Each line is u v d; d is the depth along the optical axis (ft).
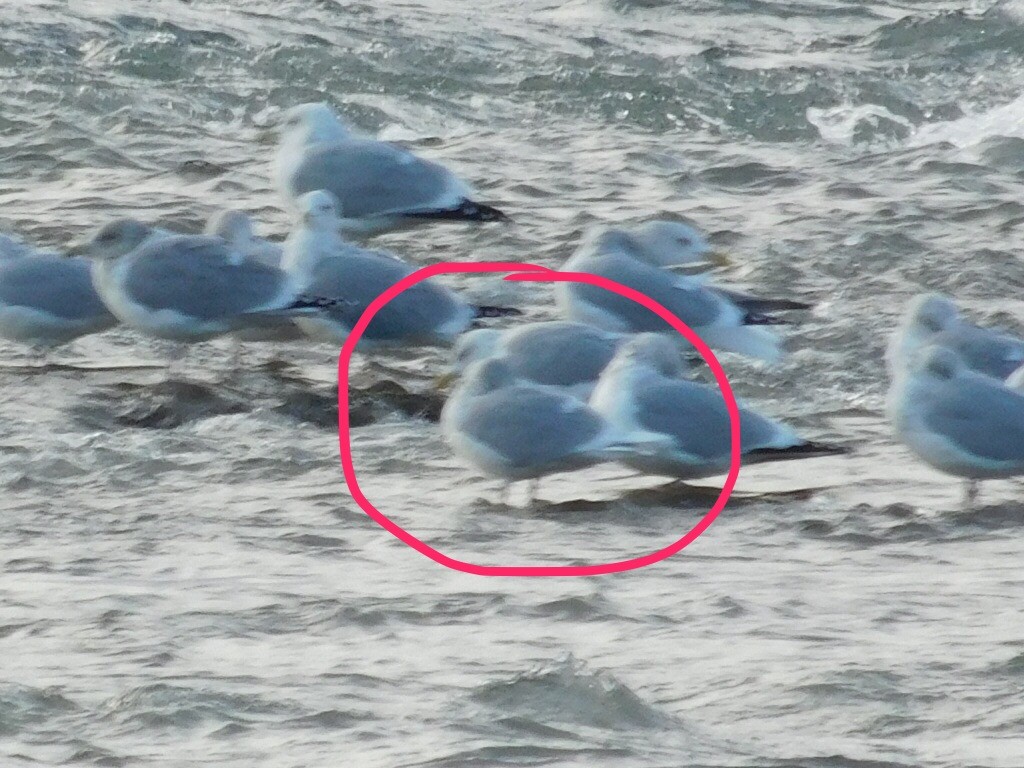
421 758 27.04
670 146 100.99
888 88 119.75
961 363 47.60
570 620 36.58
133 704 29.91
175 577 39.96
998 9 133.08
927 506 47.14
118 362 63.05
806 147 104.37
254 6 129.39
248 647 34.32
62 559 41.45
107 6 122.52
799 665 32.89
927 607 37.63
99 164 92.38
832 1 147.95
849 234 80.02
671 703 30.89
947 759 27.55
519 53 122.01
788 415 57.31
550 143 101.30
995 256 77.05
